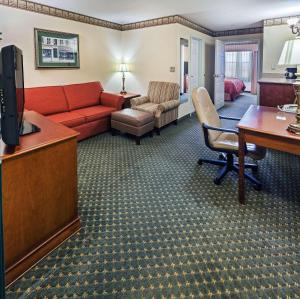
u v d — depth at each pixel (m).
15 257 1.50
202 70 6.87
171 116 5.33
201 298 1.41
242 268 1.62
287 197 2.51
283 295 1.43
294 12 4.98
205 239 1.91
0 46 3.77
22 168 1.47
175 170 3.20
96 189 2.69
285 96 4.18
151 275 1.57
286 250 1.78
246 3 4.32
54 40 4.52
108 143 4.32
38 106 4.11
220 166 3.27
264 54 5.70
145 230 2.01
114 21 5.69
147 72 5.90
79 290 1.46
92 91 5.14
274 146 2.07
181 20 5.42
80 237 1.91
